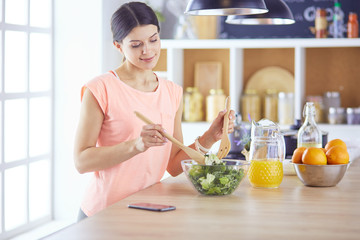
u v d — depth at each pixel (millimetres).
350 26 4293
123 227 1343
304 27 4656
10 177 3961
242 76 4738
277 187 1931
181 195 1773
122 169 2055
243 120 4531
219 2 2314
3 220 3814
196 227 1344
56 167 4531
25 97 4074
